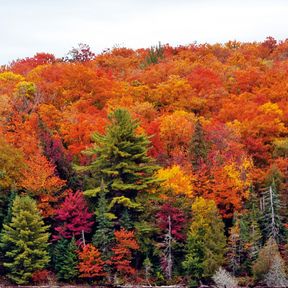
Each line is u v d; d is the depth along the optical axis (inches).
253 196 2694.4
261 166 3100.4
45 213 2554.1
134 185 2551.7
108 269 2418.8
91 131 3061.0
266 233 2573.8
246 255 2524.6
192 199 2664.9
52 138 2898.6
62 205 2493.8
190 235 2458.2
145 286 2381.9
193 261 2412.6
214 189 2701.8
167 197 2593.5
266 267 2379.4
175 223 2507.4
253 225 2504.9
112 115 2684.5
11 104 3272.6
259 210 2652.6
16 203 2407.7
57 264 2427.4
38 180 2551.7
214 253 2445.9
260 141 3161.9
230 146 2979.8
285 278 2369.6
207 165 2832.2
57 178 2578.7
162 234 2532.0
